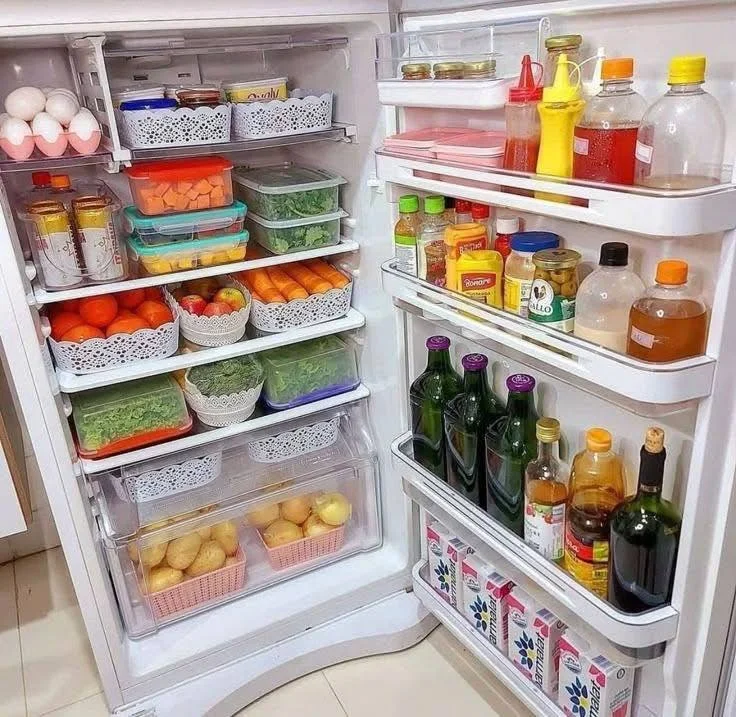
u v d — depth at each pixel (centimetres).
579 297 88
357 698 142
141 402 136
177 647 142
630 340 81
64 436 118
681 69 71
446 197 119
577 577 100
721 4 71
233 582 152
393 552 165
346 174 142
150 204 127
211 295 148
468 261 103
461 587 137
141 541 140
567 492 104
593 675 107
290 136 130
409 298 117
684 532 86
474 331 103
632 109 79
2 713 142
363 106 128
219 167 131
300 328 147
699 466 82
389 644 151
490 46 98
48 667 153
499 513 116
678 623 90
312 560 161
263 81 128
